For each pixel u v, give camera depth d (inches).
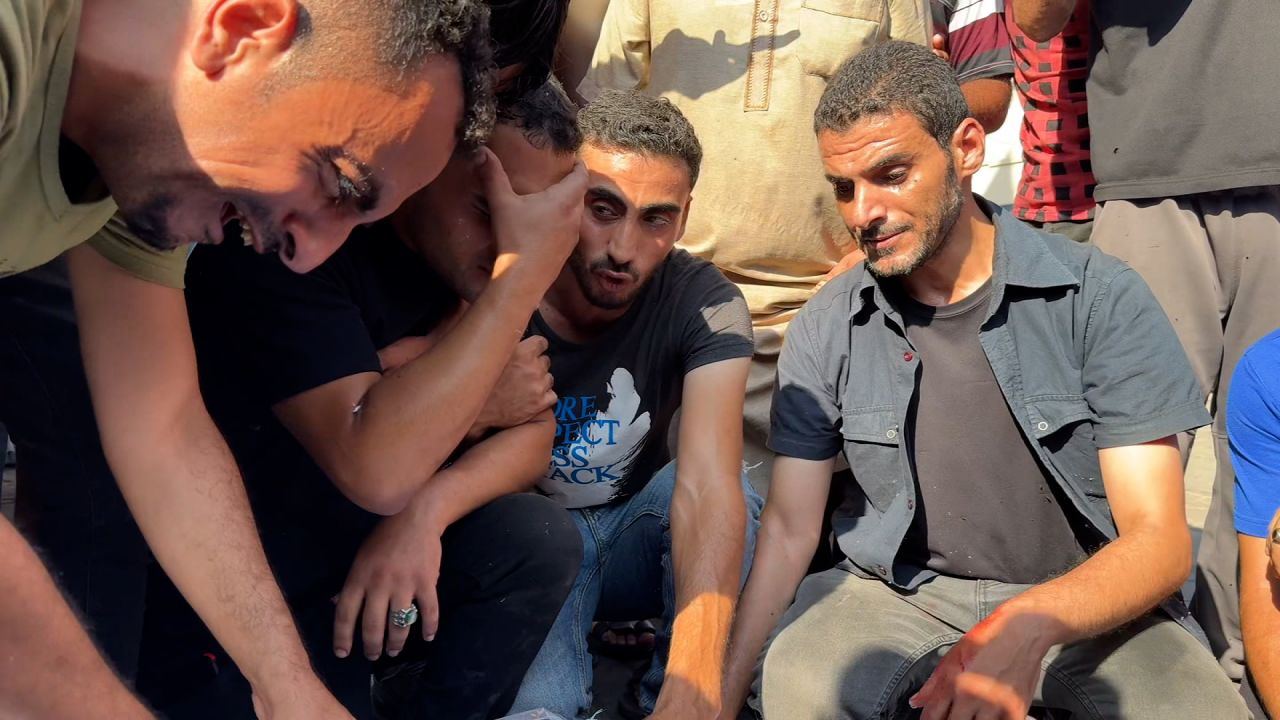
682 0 111.7
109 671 44.4
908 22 116.0
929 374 84.7
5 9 37.6
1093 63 106.5
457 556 69.9
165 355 53.6
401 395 61.1
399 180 45.4
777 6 108.8
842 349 86.9
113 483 67.0
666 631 83.7
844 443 87.0
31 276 65.6
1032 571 83.3
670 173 75.4
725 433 79.7
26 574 40.8
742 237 111.3
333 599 70.1
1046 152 118.1
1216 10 96.3
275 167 43.2
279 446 66.8
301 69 41.7
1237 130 96.4
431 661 71.2
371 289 67.2
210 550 53.4
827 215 111.0
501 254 63.9
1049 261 81.6
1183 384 78.8
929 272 83.8
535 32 60.5
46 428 67.0
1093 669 75.9
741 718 92.0
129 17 41.9
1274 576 79.4
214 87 41.8
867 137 80.0
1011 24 118.8
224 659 66.6
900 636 79.2
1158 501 77.9
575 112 69.0
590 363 83.5
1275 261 98.0
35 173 42.8
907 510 84.0
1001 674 69.3
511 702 72.2
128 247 51.2
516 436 72.1
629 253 75.8
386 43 42.2
